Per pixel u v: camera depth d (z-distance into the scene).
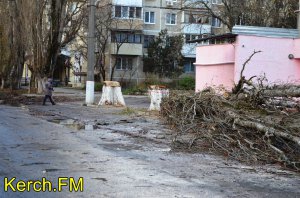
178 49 54.62
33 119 17.80
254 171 8.77
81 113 20.59
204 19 56.53
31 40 35.12
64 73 71.31
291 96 13.04
